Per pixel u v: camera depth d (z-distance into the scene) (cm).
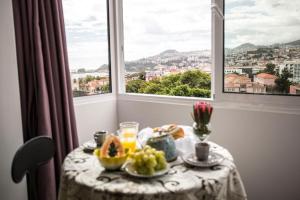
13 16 194
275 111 204
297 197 200
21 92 203
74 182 132
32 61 202
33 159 156
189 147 162
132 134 163
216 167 143
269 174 210
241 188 145
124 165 143
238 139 221
